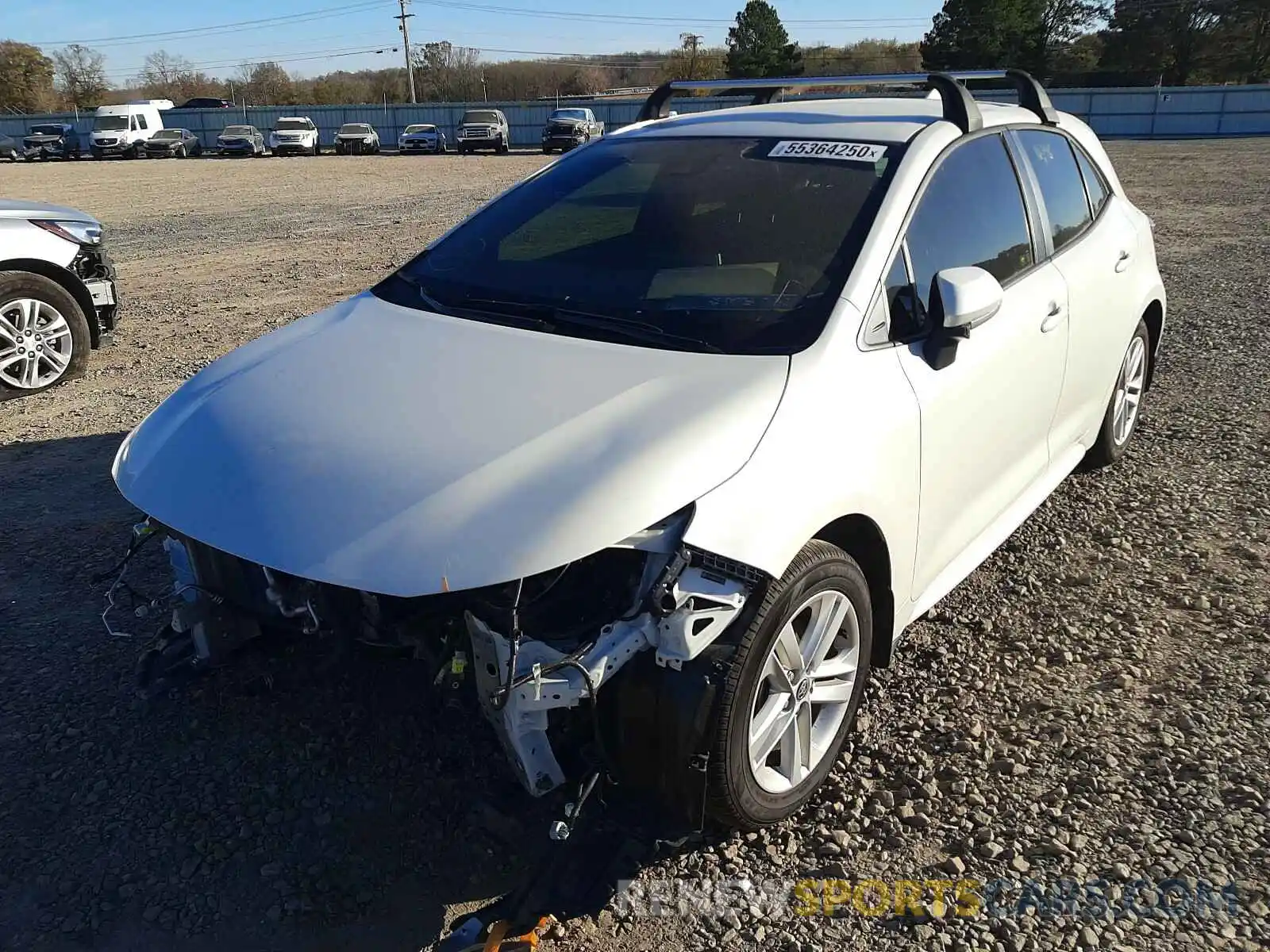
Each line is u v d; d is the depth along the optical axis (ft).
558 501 7.55
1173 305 28.30
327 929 8.09
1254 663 11.32
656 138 12.69
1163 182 65.31
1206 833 8.86
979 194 11.59
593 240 11.16
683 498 7.73
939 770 9.75
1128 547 14.11
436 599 7.70
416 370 9.43
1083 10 221.25
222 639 8.98
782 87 13.51
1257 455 17.11
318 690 9.83
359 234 46.73
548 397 8.68
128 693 11.03
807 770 9.11
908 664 11.46
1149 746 10.02
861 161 10.84
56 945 7.97
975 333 10.78
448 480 7.81
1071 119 15.23
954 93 11.68
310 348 10.36
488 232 12.10
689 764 7.78
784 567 7.95
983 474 11.38
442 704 9.00
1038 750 10.00
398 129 180.24
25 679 11.26
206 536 7.98
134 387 22.48
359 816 9.20
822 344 9.07
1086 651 11.66
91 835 9.05
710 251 10.40
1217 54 215.92
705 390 8.59
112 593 10.62
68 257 22.88
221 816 9.23
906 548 9.88
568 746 8.08
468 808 9.24
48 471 17.42
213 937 8.04
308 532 7.64
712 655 7.75
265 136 169.37
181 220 54.75
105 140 139.85
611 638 7.61
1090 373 14.08
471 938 7.89
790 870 8.58
